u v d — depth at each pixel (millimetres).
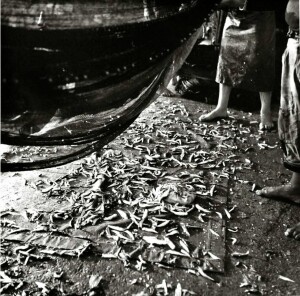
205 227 3561
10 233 3312
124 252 3148
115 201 3887
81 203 3832
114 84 2242
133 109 2650
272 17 5645
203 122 6406
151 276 2916
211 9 2404
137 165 4715
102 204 3787
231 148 5426
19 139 2217
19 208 3707
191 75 7609
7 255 3051
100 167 4590
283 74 3652
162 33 2244
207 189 4246
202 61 7664
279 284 2918
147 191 4117
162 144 5418
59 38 1927
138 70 2285
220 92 6352
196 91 7562
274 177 4703
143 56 2252
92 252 3139
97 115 2527
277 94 7727
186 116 6633
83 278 2865
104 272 2934
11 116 2082
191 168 4746
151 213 3711
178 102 7371
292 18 3432
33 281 2807
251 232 3564
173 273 2957
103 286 2791
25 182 4203
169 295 2738
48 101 2092
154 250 3197
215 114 6441
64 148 2734
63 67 2012
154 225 3521
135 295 2717
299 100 3508
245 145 5582
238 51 5832
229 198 4133
